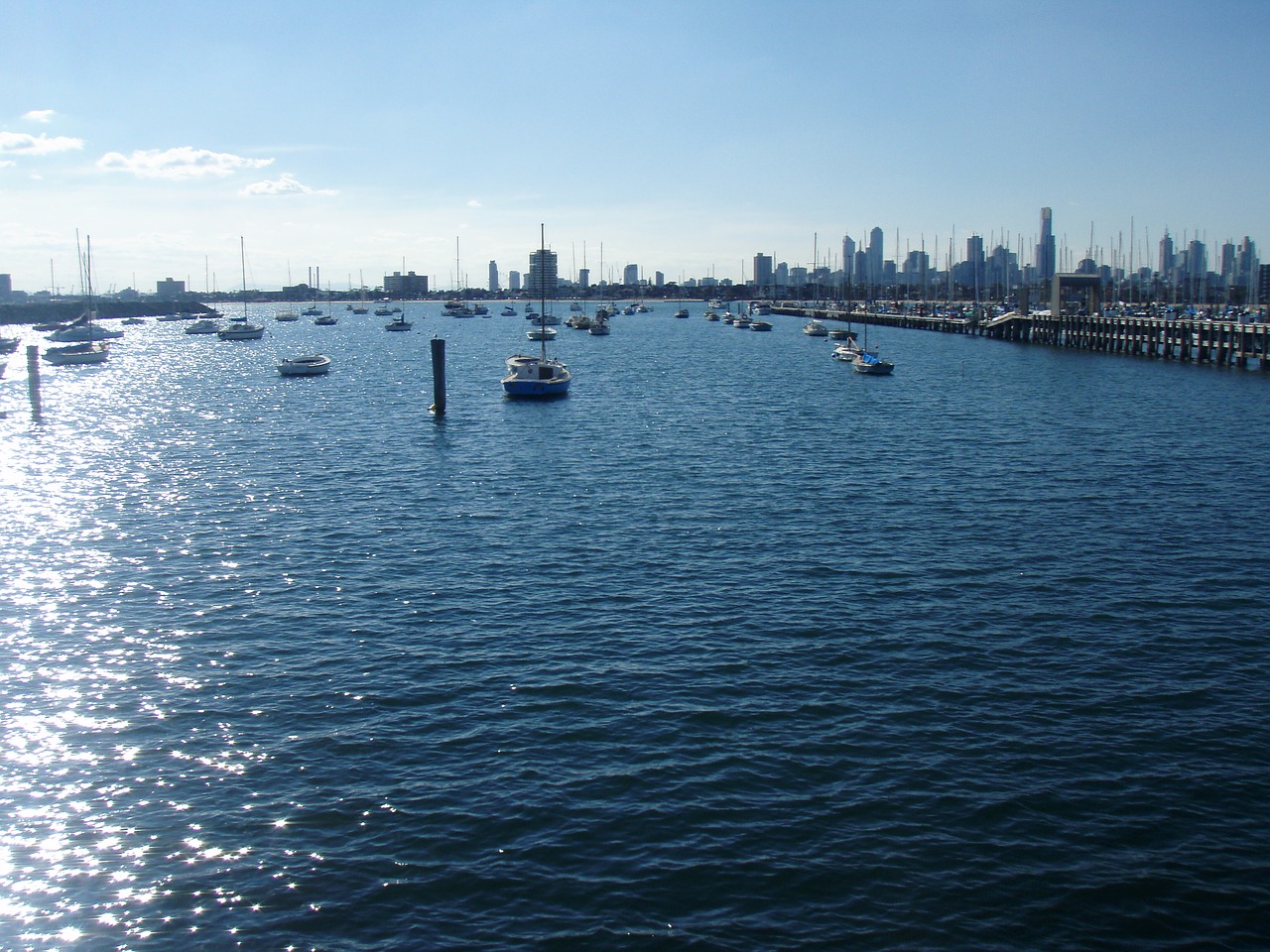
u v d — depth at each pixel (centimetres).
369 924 2056
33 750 2755
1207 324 13850
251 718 2912
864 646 3400
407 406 10019
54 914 2105
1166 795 2502
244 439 7969
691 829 2348
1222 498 5544
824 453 7056
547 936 2016
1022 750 2709
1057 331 18025
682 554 4469
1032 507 5350
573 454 7056
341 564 4362
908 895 2130
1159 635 3509
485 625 3612
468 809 2433
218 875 2216
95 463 6994
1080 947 1994
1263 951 1984
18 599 3962
